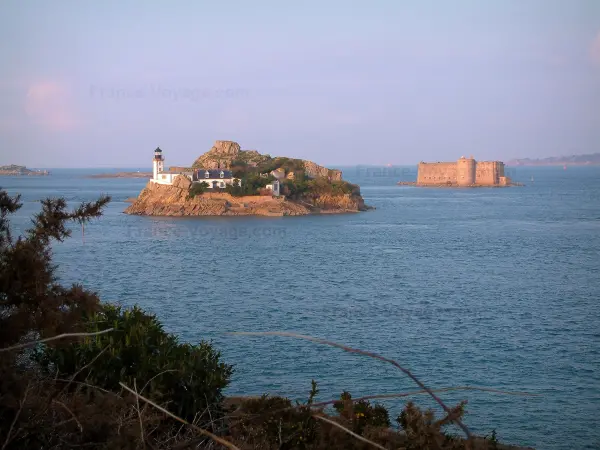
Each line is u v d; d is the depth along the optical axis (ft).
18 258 27.04
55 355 43.16
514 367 144.36
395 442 32.37
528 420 111.96
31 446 23.76
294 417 33.30
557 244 437.58
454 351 157.48
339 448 31.78
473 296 240.73
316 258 371.76
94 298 27.96
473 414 114.42
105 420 24.90
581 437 104.99
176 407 45.55
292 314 205.67
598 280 282.15
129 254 384.47
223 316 202.69
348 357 149.38
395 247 427.33
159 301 231.09
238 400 65.41
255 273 310.24
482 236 495.41
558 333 177.37
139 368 47.67
